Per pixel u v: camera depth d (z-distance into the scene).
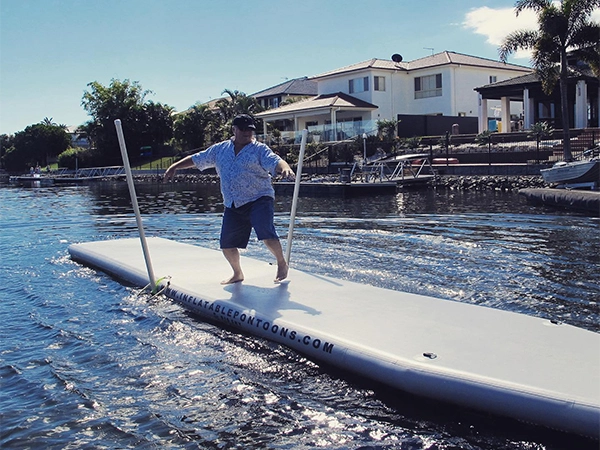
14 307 6.57
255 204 6.09
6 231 13.94
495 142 33.38
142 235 6.81
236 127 5.96
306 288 6.10
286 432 3.69
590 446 3.38
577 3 25.00
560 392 3.52
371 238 11.03
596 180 20.59
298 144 40.22
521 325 4.74
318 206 19.47
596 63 25.95
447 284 7.16
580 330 4.60
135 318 5.99
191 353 4.99
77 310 6.37
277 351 4.89
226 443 3.58
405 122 41.22
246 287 6.23
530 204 18.09
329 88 49.25
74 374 4.63
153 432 3.73
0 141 94.62
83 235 12.92
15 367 4.79
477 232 11.69
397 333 4.62
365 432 3.66
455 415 3.80
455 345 4.32
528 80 35.53
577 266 8.07
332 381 4.34
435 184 27.52
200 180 44.56
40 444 3.61
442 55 47.19
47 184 50.12
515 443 3.48
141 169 56.91
